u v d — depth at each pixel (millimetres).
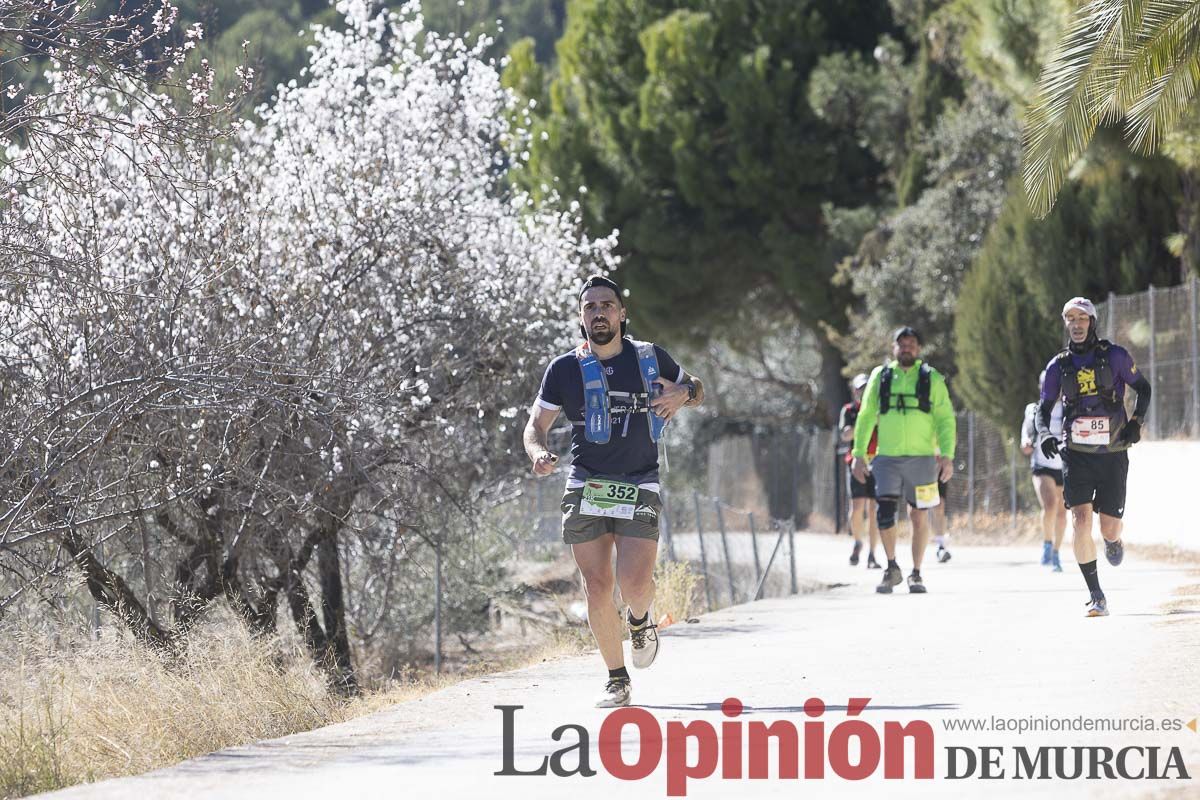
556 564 27375
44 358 15172
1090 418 14102
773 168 49469
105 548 17391
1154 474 27266
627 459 9633
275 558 18359
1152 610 14656
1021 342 33875
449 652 23891
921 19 45062
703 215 50719
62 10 13273
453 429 19297
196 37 15492
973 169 41094
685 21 50562
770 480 59625
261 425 16328
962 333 36094
